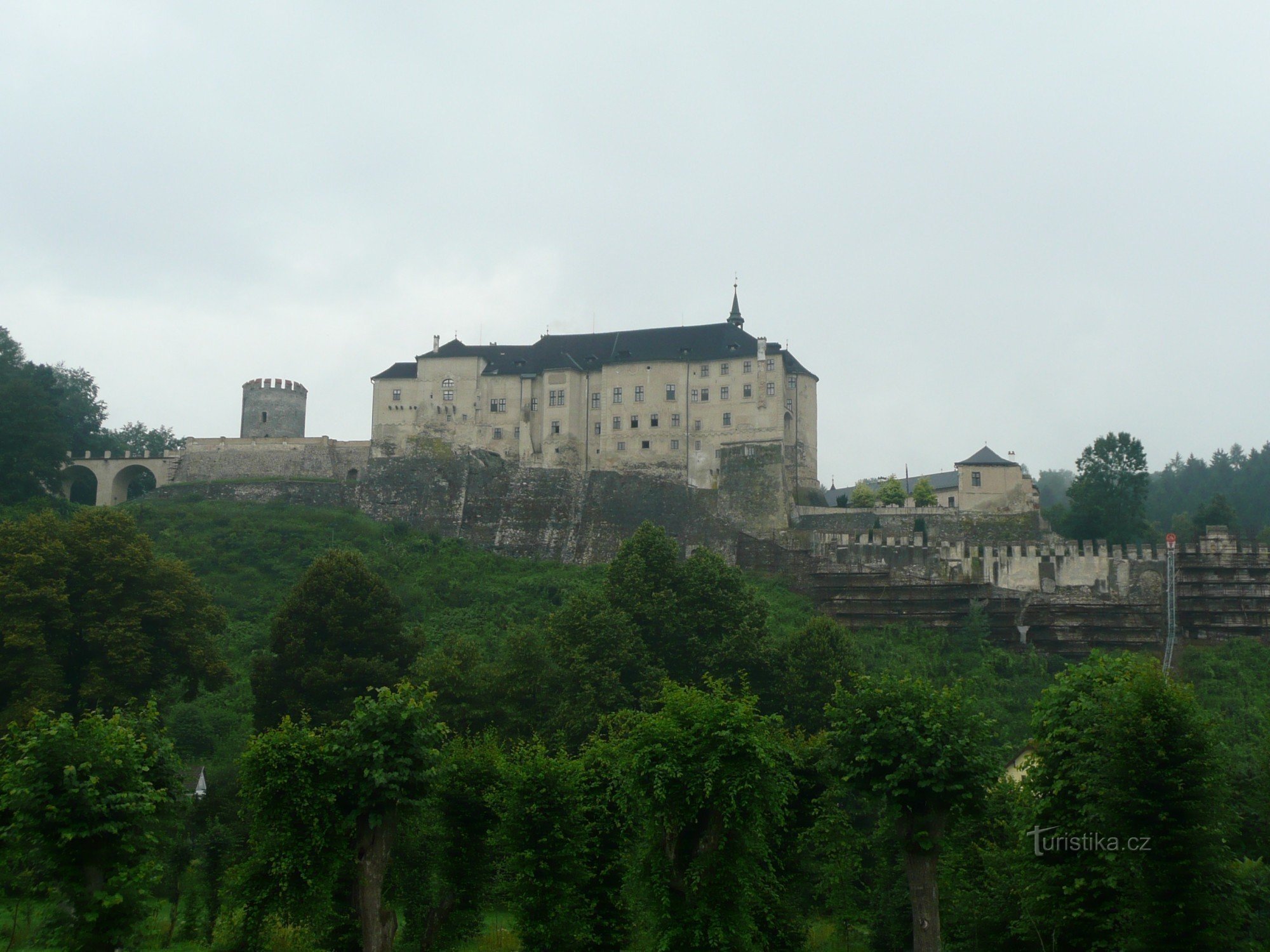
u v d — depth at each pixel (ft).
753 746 177.37
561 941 181.27
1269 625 415.44
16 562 299.17
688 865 180.04
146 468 581.12
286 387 611.06
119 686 298.15
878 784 171.42
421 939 188.55
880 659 399.65
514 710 308.60
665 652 330.75
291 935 190.29
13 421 487.20
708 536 513.86
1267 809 179.32
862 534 462.19
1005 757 183.21
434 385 566.77
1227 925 154.40
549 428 551.59
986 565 441.27
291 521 517.14
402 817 180.96
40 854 164.86
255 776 174.81
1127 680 172.86
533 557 529.04
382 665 302.86
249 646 399.03
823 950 208.13
